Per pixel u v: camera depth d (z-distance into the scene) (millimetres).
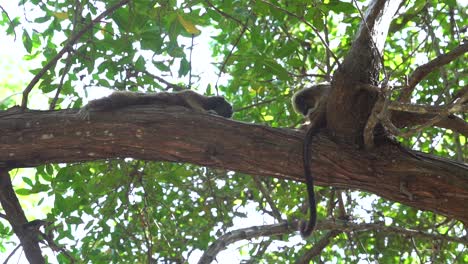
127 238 7355
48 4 6105
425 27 7902
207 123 4840
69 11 5938
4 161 5094
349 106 4602
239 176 7895
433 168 4602
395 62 8562
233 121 4891
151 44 5723
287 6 5785
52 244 5660
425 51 8258
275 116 8141
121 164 6582
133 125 4844
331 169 4691
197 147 4785
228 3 5883
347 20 7578
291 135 4840
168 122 4844
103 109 4980
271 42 6711
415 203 4660
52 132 4918
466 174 4594
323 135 4797
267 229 6531
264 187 7871
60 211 6406
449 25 9102
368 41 4656
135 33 5660
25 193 6238
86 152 4977
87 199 6742
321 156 4691
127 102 5879
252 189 7914
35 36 6516
